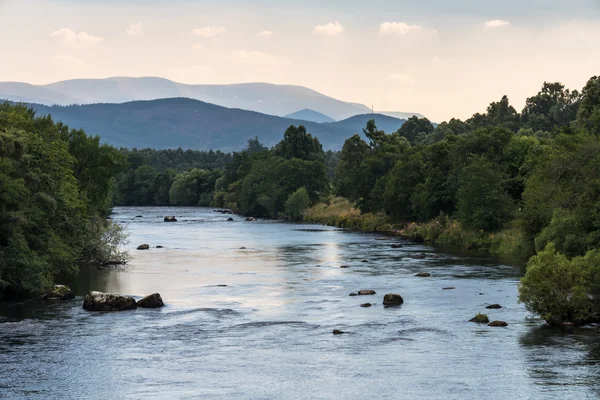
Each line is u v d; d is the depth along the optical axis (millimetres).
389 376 31750
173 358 35062
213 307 49469
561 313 41969
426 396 28859
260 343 38344
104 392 29484
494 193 94562
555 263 42469
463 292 54812
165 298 53438
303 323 43688
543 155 86938
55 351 36406
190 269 72125
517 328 41438
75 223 66438
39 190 59062
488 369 32719
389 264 74938
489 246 90062
